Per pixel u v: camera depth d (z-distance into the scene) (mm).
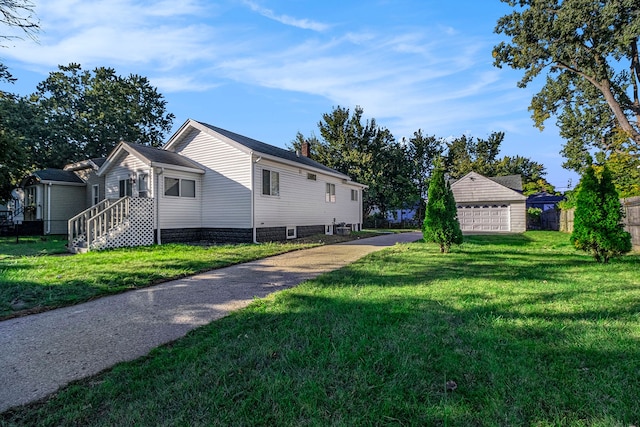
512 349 2881
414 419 1995
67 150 27781
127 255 9125
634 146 20125
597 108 23438
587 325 3420
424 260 8336
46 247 11922
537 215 25906
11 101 24734
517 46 18234
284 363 2744
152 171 12391
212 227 13867
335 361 2734
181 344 3283
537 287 5184
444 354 2811
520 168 44344
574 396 2170
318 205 18188
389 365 2650
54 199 19219
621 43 15094
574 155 25312
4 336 3564
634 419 1947
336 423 1965
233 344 3154
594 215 7695
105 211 10961
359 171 29047
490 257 8828
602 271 6539
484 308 4027
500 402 2125
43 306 4559
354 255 9828
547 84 22875
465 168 41125
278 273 7023
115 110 31750
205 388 2408
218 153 13766
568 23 15773
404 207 33281
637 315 3715
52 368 2854
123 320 4074
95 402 2305
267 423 1998
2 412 2211
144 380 2576
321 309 4145
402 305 4227
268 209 13977
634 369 2506
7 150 16203
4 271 6590
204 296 5164
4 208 23734
